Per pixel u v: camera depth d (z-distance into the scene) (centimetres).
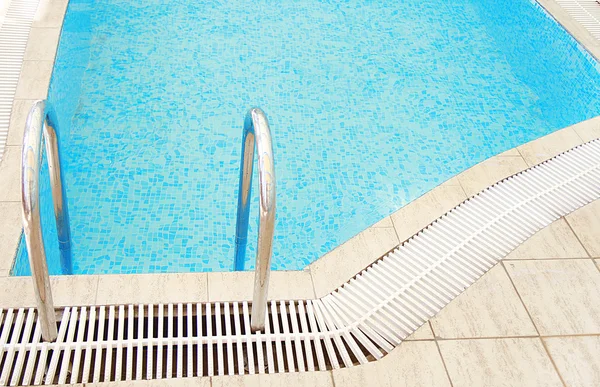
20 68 339
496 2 522
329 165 377
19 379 204
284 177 366
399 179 374
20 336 218
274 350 223
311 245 334
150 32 461
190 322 224
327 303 237
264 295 210
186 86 417
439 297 246
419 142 400
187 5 494
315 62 452
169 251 321
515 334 235
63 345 210
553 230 281
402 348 226
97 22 465
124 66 427
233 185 357
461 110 429
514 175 311
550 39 454
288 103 414
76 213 332
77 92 400
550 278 259
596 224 286
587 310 247
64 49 376
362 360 221
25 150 176
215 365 220
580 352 232
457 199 292
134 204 341
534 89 456
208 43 457
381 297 243
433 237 272
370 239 266
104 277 232
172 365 218
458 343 230
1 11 384
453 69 464
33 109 188
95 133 376
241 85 423
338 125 404
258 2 507
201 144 378
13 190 270
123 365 215
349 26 493
